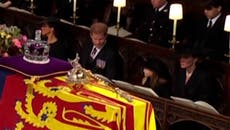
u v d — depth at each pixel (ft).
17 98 29.96
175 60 45.37
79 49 50.39
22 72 29.55
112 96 28.58
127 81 48.21
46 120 29.12
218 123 37.73
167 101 39.06
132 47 47.96
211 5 54.34
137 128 28.04
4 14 56.34
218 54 51.24
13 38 33.14
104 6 65.57
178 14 50.67
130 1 64.34
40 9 66.39
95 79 30.86
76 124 28.19
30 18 54.34
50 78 29.89
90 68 48.16
